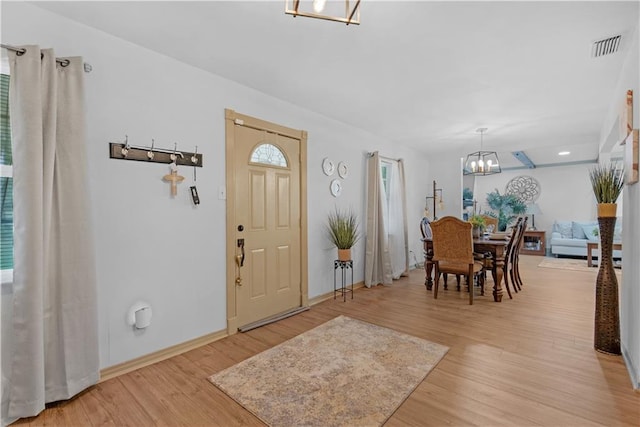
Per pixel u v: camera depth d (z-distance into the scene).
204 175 2.61
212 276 2.67
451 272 3.71
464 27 1.98
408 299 3.81
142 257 2.23
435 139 5.10
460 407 1.69
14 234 1.63
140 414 1.68
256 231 3.06
